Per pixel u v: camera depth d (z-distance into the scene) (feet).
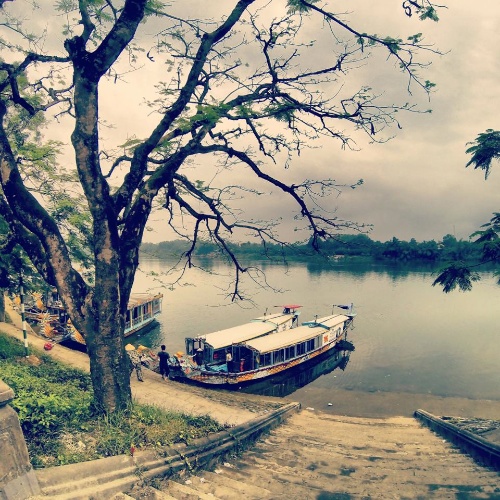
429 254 362.33
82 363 59.67
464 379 78.48
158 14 27.94
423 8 26.27
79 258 49.65
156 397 47.67
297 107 30.40
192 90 27.25
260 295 177.27
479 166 28.43
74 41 22.76
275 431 37.91
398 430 44.19
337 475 23.81
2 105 26.78
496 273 27.78
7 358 48.03
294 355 85.40
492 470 26.14
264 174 30.91
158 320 130.31
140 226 27.61
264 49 30.04
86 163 24.00
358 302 158.51
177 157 28.58
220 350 85.76
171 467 20.38
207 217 32.78
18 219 25.25
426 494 20.85
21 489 13.82
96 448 20.31
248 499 18.12
